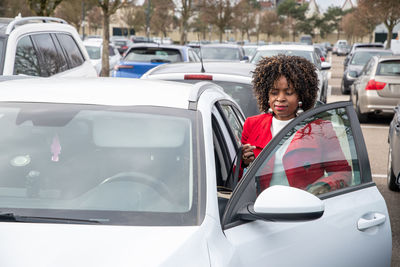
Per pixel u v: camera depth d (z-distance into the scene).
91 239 2.24
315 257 2.73
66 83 3.31
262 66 3.46
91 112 2.90
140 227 2.34
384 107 13.53
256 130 3.46
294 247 2.64
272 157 2.73
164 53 14.36
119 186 2.56
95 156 2.70
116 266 2.09
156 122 2.82
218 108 3.39
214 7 54.91
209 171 2.61
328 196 3.04
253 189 2.63
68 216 2.42
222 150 3.18
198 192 2.52
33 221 2.37
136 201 2.49
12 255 2.14
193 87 3.23
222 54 21.11
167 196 2.51
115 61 22.12
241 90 6.18
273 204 2.40
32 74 6.94
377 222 3.15
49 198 2.53
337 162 3.17
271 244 2.56
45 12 17.09
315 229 2.79
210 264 2.20
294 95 3.41
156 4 45.56
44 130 2.82
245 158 3.23
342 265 2.90
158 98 3.01
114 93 3.08
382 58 13.83
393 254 5.33
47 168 2.67
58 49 7.99
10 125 2.86
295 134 2.86
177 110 2.90
